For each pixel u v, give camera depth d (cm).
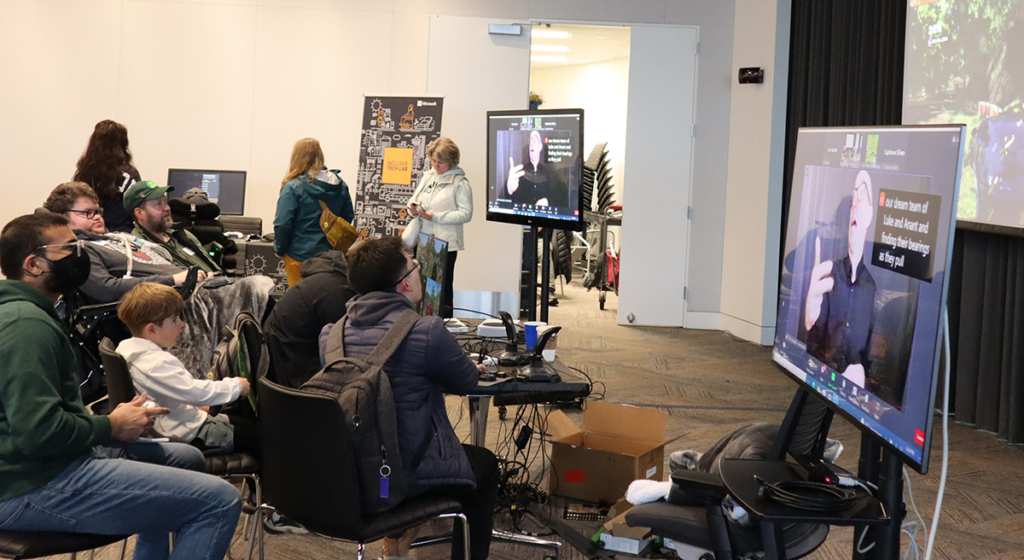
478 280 766
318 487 206
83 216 320
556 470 334
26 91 710
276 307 297
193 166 728
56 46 709
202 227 478
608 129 1159
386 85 740
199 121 726
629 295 771
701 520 214
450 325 358
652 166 761
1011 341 444
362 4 733
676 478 199
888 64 535
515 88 748
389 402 210
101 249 309
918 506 348
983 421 465
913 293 155
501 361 290
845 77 597
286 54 729
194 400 243
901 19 519
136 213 353
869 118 566
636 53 754
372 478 206
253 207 736
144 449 228
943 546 309
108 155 389
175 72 721
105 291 301
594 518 316
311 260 303
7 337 182
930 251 150
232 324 299
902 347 158
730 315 749
